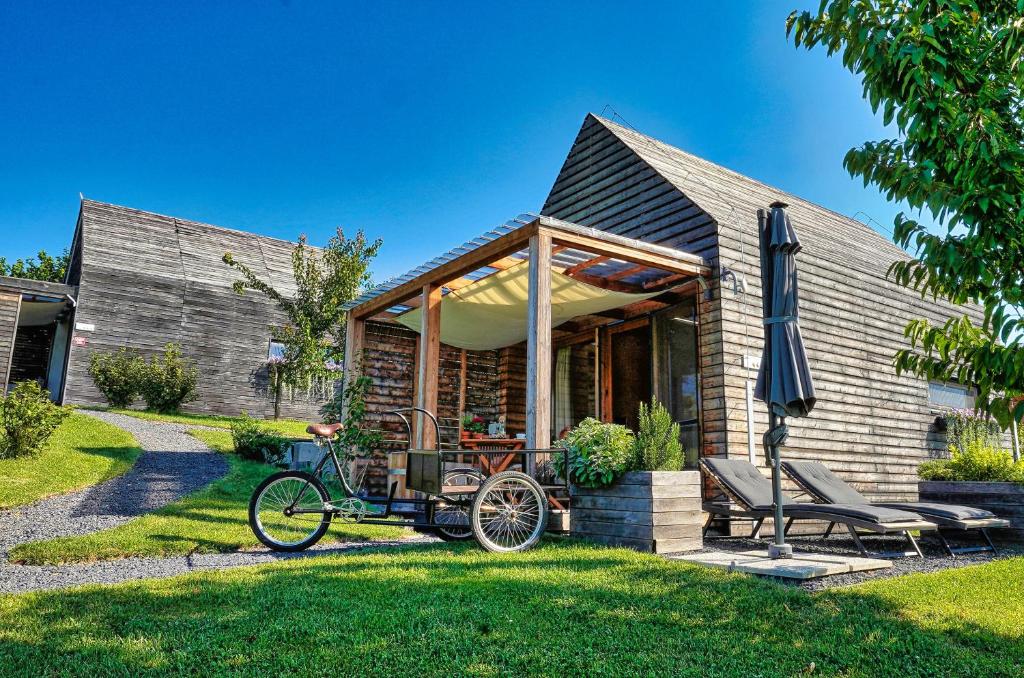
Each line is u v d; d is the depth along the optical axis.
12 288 14.55
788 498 7.80
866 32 2.49
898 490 9.49
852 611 3.50
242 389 18.19
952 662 2.80
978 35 2.32
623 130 10.30
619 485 5.43
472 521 5.11
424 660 2.65
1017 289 2.33
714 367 7.69
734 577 4.13
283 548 5.22
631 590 3.73
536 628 3.05
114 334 16.69
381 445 9.56
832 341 9.14
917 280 2.65
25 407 8.27
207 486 7.78
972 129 2.25
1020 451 11.67
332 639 2.85
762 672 2.64
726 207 8.75
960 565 5.19
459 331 9.72
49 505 6.47
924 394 10.36
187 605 3.36
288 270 20.64
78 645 2.76
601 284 8.05
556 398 10.52
